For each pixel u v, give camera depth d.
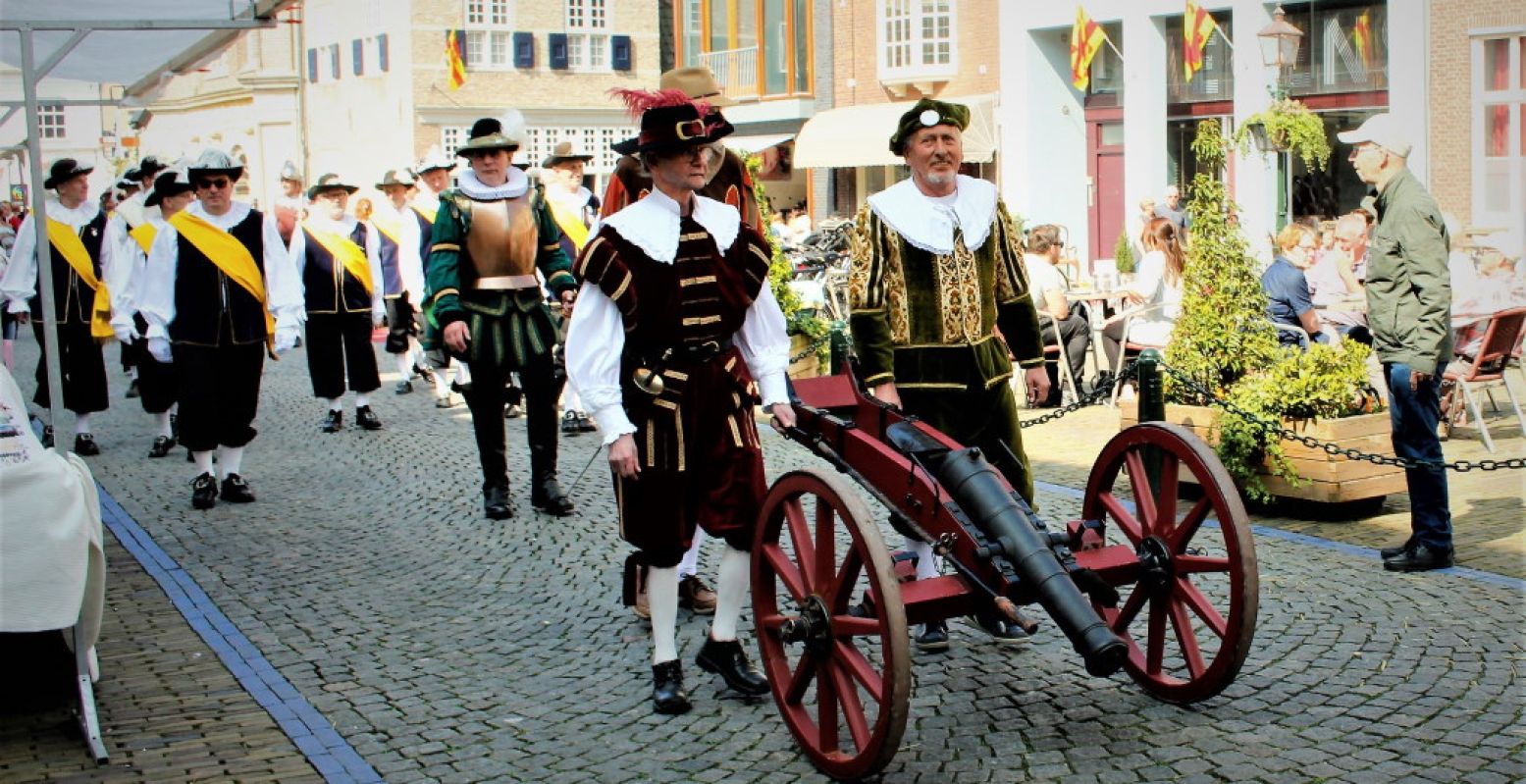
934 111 5.54
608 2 31.67
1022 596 4.42
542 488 8.45
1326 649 5.50
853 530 4.30
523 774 4.64
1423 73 16.28
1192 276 8.09
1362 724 4.75
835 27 25.89
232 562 7.51
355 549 7.74
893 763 4.58
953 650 5.69
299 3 8.08
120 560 7.61
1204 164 19.12
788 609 6.33
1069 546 4.91
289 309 8.98
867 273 5.57
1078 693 5.16
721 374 5.06
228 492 9.06
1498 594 6.14
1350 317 11.11
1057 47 21.30
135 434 12.05
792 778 4.54
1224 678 4.75
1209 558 4.79
